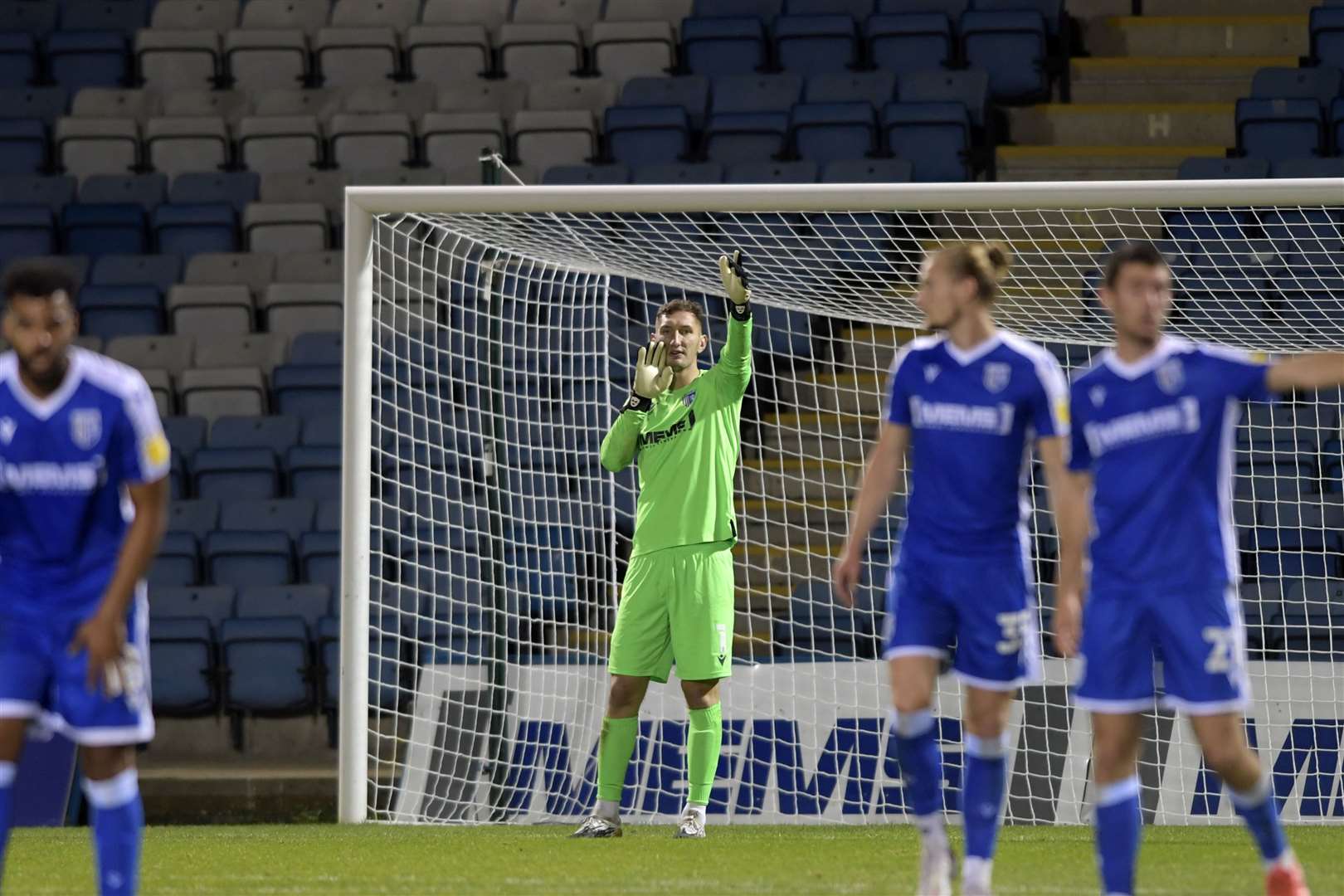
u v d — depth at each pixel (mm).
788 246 34344
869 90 48719
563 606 31156
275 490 40094
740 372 22453
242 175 49562
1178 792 26641
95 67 54594
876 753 27641
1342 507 33719
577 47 53062
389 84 52656
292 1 56906
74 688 12578
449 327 30188
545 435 34781
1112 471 13391
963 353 14344
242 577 37781
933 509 14391
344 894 16453
